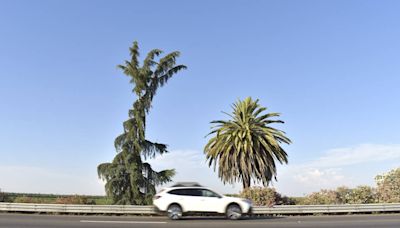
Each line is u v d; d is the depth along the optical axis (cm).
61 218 1991
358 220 1948
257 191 2856
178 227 1592
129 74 3441
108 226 1614
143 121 3444
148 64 3494
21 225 1620
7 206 2375
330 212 2439
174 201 1945
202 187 2002
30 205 2348
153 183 3344
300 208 2405
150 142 3406
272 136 3434
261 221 1880
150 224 1703
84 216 2172
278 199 2895
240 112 3603
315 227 1628
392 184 2948
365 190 2917
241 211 1972
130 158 3278
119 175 3259
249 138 3378
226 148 3509
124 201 3212
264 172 3428
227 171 3494
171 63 3522
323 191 2969
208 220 1927
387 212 2523
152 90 3494
